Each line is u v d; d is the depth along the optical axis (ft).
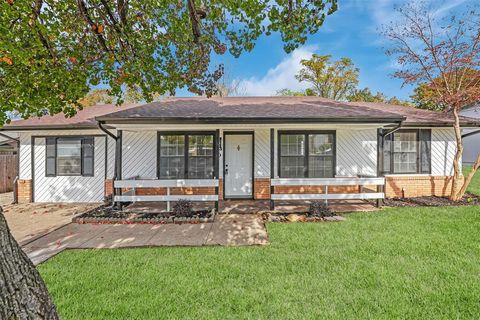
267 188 30.99
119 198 24.07
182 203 23.38
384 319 8.67
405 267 12.42
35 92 12.32
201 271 12.28
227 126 25.79
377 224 19.70
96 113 35.40
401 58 29.45
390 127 28.68
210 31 12.34
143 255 14.35
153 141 30.60
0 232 5.04
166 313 9.09
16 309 4.98
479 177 46.16
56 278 11.62
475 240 15.81
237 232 18.54
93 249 15.42
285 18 10.55
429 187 31.09
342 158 31.01
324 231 18.26
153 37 13.62
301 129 30.58
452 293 10.14
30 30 10.36
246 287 10.80
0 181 37.45
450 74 28.99
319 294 10.21
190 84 14.76
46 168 31.01
